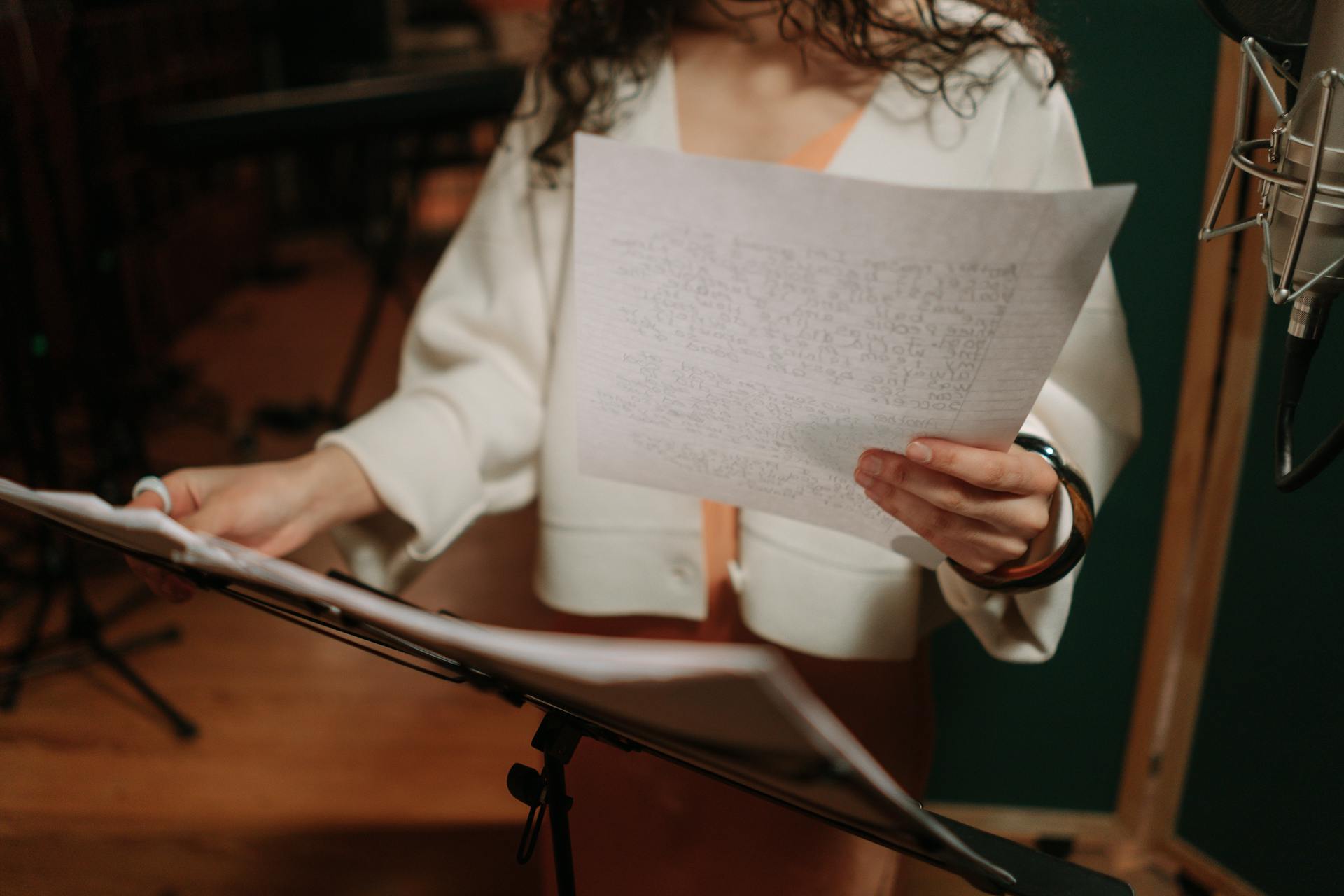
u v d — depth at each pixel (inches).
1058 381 29.9
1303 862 45.6
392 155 155.4
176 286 133.8
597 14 31.2
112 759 64.5
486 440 32.6
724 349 21.9
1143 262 46.2
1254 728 47.1
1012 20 29.5
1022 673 52.8
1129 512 49.6
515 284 33.5
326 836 57.8
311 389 119.7
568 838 22.4
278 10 152.1
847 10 28.3
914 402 21.4
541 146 32.0
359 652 76.2
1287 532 44.4
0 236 67.4
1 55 98.0
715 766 18.4
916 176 28.8
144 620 79.5
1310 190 17.5
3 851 56.3
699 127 31.1
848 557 30.1
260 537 28.6
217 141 86.8
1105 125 44.6
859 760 14.1
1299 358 20.9
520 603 81.6
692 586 32.4
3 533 88.8
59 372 108.5
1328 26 17.5
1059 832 54.0
